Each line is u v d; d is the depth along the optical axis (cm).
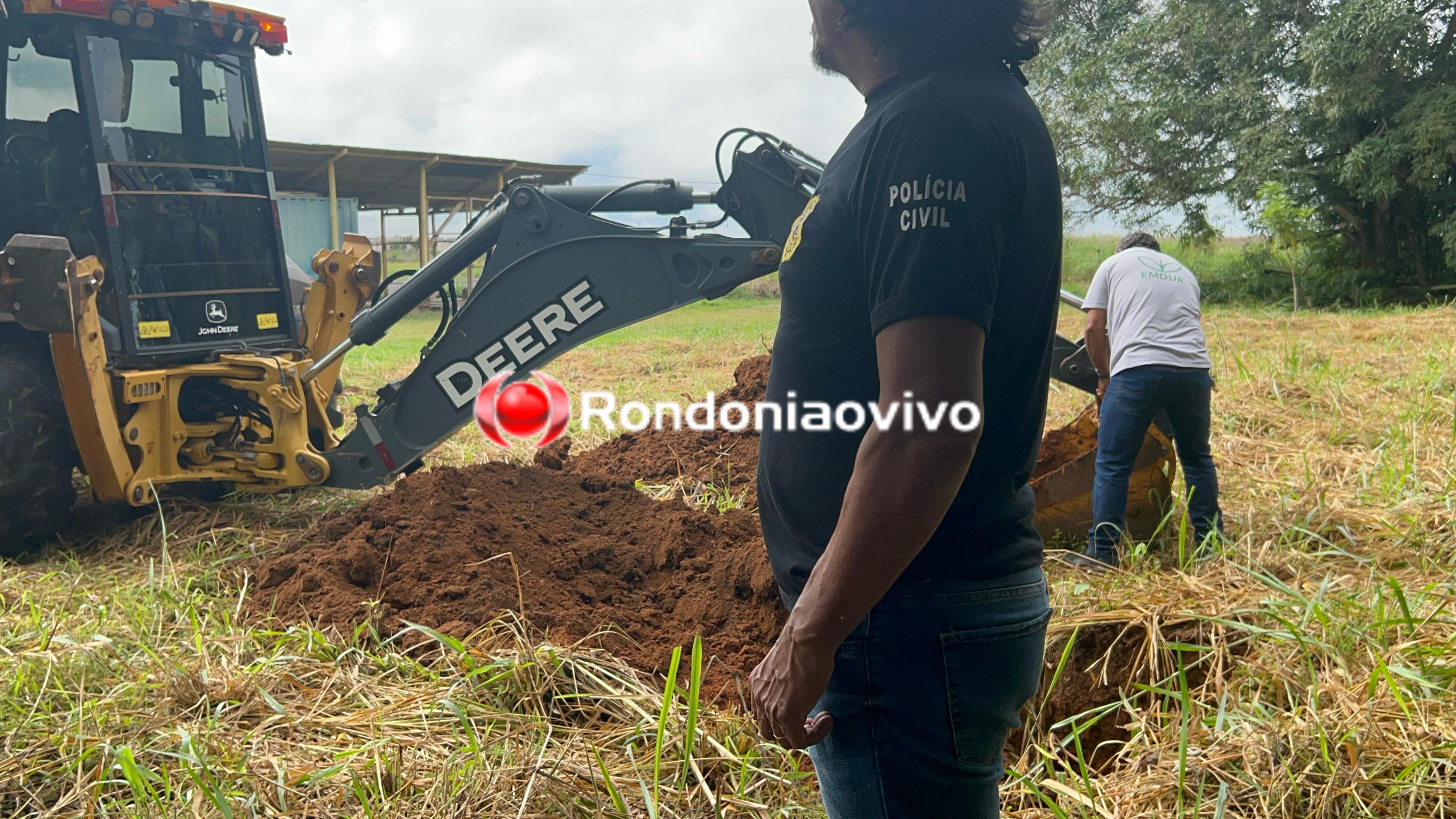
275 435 480
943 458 109
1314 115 1664
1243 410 636
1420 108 1551
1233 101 1717
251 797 220
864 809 131
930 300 109
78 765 241
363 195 2523
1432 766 212
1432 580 334
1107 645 288
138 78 480
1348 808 206
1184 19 1786
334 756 242
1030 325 125
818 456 129
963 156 113
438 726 260
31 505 444
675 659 210
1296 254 1839
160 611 352
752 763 240
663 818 217
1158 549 403
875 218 116
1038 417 131
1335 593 314
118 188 464
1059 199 128
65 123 466
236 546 444
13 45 461
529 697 272
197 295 497
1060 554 393
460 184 2450
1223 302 1838
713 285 409
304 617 339
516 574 339
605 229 419
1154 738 247
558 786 225
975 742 128
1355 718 230
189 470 483
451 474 412
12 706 276
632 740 250
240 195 520
